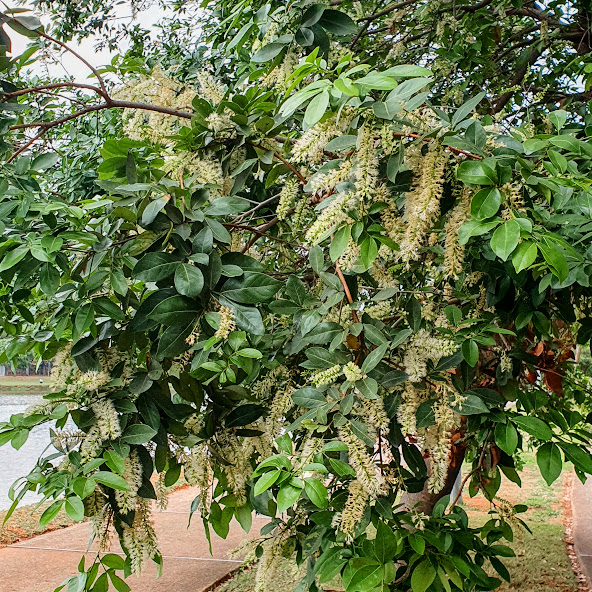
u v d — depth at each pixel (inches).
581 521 281.9
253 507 74.0
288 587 172.9
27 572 212.7
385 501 64.1
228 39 113.6
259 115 69.9
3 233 63.1
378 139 55.2
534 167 58.2
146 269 57.6
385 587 55.6
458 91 116.8
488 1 126.4
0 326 90.9
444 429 60.4
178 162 68.5
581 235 68.2
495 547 80.3
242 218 83.1
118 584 60.1
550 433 60.5
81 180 138.0
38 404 59.6
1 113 71.0
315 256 65.7
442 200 59.1
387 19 128.5
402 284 82.5
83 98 137.3
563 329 96.8
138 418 63.9
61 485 53.6
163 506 67.0
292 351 70.4
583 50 128.9
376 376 62.8
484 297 77.2
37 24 67.3
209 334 61.1
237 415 68.1
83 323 61.6
